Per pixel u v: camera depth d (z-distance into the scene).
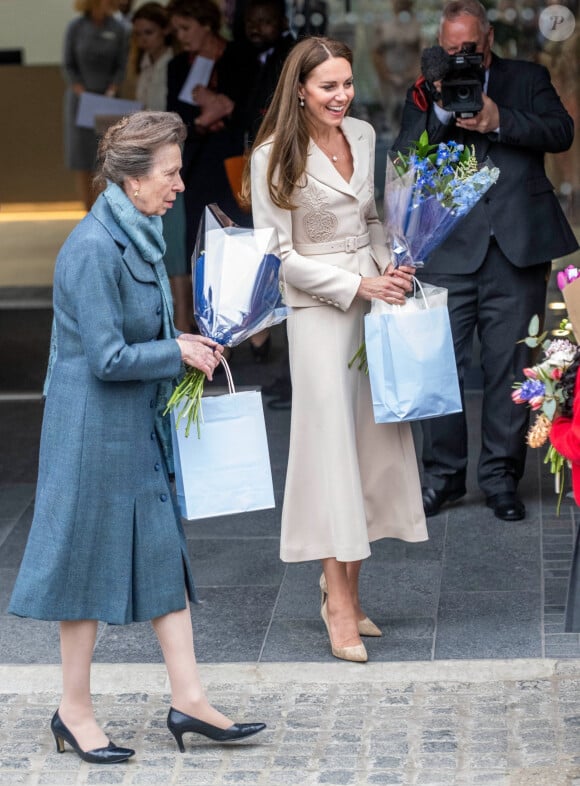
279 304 12.73
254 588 15.77
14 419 23.41
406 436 13.97
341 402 13.44
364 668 13.38
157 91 28.91
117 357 11.05
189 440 11.70
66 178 38.88
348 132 13.48
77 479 11.32
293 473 13.62
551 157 25.91
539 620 14.42
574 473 10.93
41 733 12.52
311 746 12.02
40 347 28.02
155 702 13.04
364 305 13.67
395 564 16.20
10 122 38.56
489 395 17.61
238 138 23.94
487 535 16.98
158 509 11.64
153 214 11.33
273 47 23.25
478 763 11.55
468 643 13.95
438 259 17.23
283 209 13.08
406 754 11.78
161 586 11.67
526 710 12.43
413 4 28.83
